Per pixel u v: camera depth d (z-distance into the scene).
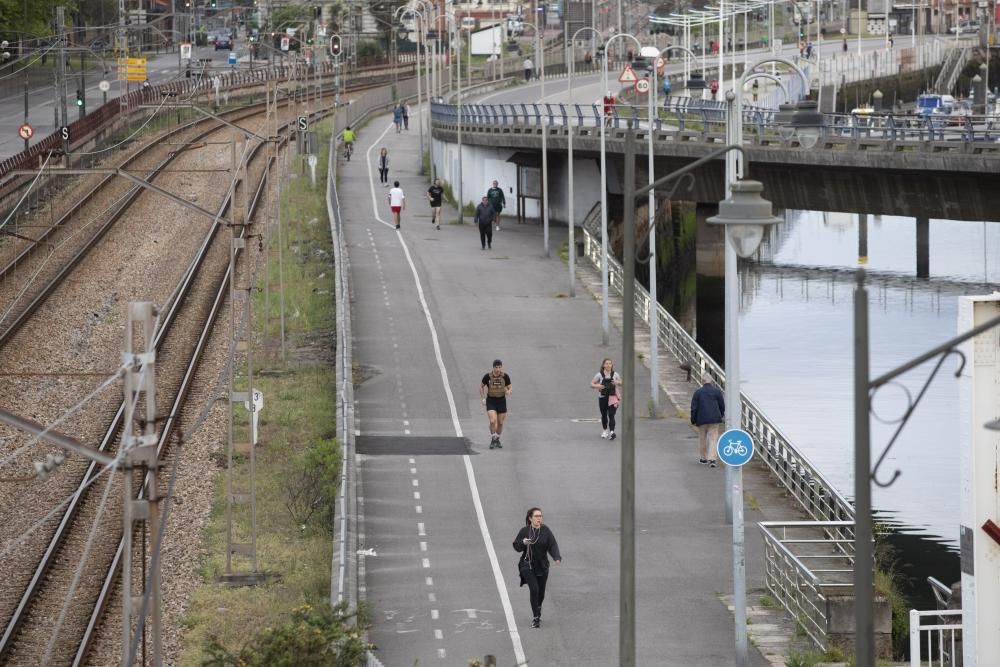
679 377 63.44
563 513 45.81
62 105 120.12
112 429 53.50
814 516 44.56
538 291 80.62
